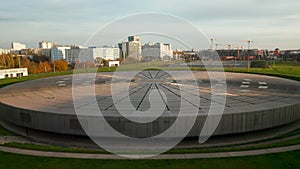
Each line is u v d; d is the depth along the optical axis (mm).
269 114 18156
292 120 19922
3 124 21547
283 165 10117
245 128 17391
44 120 17844
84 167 10062
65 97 23938
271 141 16250
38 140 17484
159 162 10516
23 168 10023
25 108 19141
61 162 10562
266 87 29203
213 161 10555
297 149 11750
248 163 10328
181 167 10008
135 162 10523
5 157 11094
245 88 28562
